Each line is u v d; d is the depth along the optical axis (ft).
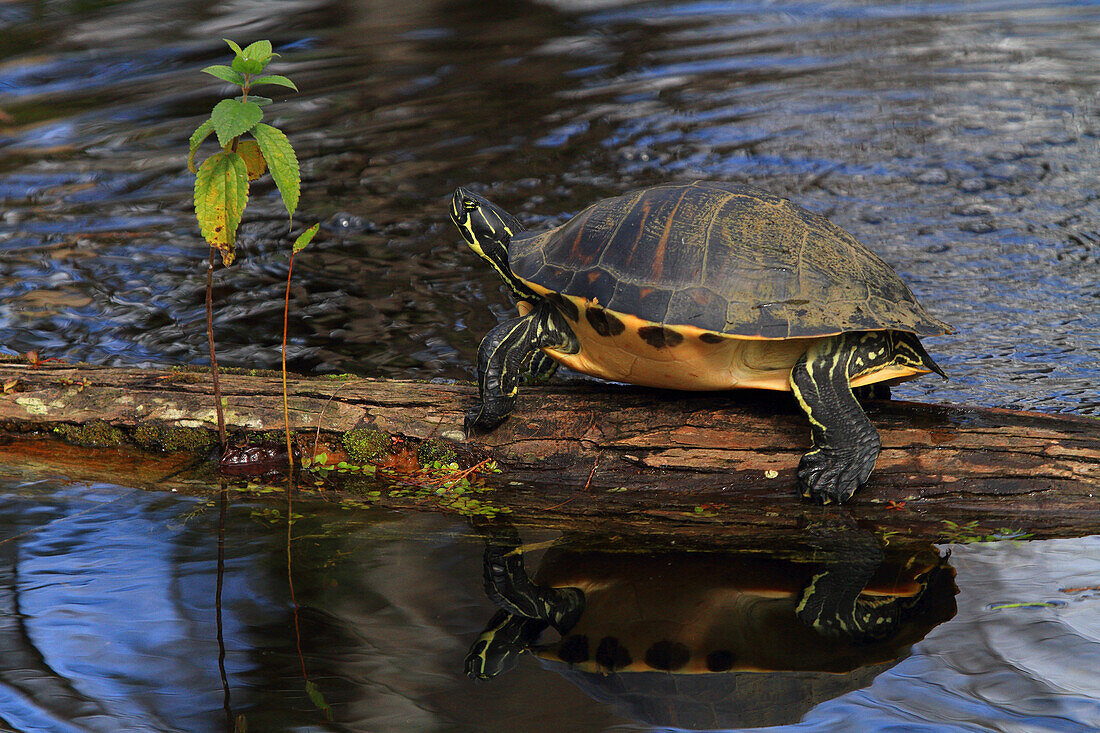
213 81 42.47
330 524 15.20
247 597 12.80
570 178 33.09
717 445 15.56
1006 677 10.59
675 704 10.43
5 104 39.99
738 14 57.57
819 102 41.42
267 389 17.35
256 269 27.61
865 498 14.93
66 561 13.78
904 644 11.43
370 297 25.61
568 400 16.46
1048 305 23.94
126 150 35.99
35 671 11.03
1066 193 31.12
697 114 40.11
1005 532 14.33
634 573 13.66
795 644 11.60
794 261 14.47
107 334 23.50
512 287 18.08
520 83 44.37
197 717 10.27
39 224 30.35
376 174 34.22
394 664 11.30
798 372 14.46
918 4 59.57
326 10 54.90
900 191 31.81
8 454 17.42
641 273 14.53
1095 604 12.05
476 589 13.16
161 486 16.55
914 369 14.98
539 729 10.02
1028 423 14.84
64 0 54.03
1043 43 49.16
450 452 16.61
